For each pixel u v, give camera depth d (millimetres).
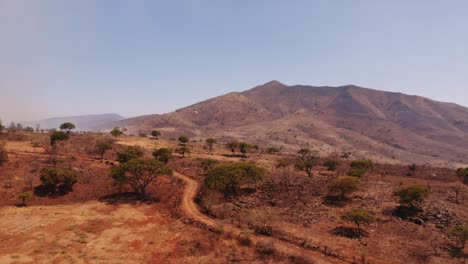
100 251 33281
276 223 41594
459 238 33969
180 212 45969
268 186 58844
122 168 51688
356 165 78250
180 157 94062
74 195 52031
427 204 45844
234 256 32406
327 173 74188
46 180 50469
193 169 76375
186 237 37625
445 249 33344
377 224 40688
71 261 30703
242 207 48625
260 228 39219
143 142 125250
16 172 55781
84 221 41844
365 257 31516
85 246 34250
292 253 32438
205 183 54781
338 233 37938
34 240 34781
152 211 47531
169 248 34750
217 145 151750
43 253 31953
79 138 108062
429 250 33094
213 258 32219
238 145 114688
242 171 56281
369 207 46500
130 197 53594
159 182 62219
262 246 33906
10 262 29688
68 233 37438
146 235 38312
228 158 100375
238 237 36812
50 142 87250
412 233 37656
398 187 56219
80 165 65562
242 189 58594
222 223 41531
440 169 91375
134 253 33250
